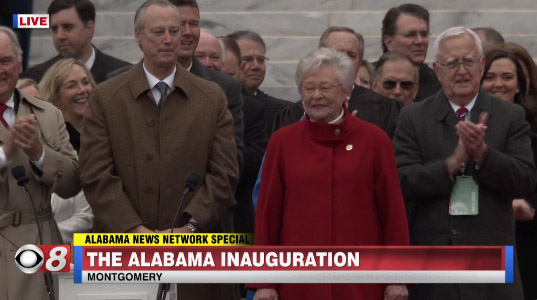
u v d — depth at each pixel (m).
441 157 21.73
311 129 19.95
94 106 21.98
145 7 22.05
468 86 21.67
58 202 24.14
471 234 21.38
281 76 37.78
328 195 19.75
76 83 25.84
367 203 19.83
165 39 21.81
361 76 29.72
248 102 27.08
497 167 21.03
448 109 21.89
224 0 39.31
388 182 19.83
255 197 22.70
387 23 31.53
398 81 28.11
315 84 19.80
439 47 21.88
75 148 25.81
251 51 31.97
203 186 21.73
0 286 21.08
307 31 38.69
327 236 19.72
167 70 22.05
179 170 21.69
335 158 19.88
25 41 37.31
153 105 21.89
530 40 37.59
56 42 30.41
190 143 21.78
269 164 20.17
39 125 21.94
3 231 21.28
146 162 21.67
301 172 19.83
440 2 38.78
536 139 24.86
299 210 19.83
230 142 22.16
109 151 21.81
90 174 21.61
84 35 30.31
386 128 23.88
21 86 25.14
